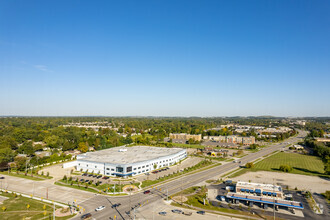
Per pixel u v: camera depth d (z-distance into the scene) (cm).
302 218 8281
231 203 9688
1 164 15238
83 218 7962
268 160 19562
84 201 9719
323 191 11494
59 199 9956
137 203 9519
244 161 19050
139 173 14475
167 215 8375
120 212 8600
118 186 11762
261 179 13550
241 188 10181
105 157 16350
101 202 9606
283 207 9319
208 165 17338
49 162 17188
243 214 8569
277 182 12988
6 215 8306
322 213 8738
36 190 11138
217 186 12050
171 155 17538
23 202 9581
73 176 13762
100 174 14312
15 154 17738
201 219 8088
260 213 8681
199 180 13175
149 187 11662
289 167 15388
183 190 11281
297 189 11744
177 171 14788
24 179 13062
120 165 13588
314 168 16662
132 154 17788
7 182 12462
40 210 8775
